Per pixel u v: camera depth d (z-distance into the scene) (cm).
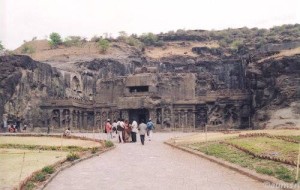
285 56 7862
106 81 9956
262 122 7906
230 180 2081
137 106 9175
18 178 1970
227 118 9212
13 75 8688
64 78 10531
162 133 7619
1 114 8319
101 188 1855
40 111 9394
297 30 15638
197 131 8612
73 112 9512
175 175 2258
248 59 9769
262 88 8156
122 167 2598
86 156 3153
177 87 9594
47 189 1819
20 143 4328
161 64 13325
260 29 16962
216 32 17550
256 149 3153
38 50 16738
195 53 15275
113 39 16262
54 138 5062
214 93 9369
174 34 17362
